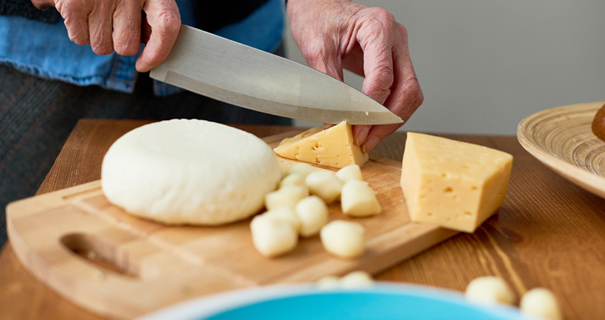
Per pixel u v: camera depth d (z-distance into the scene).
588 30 2.43
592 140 1.20
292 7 1.30
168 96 1.61
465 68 2.55
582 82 2.53
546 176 1.18
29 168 1.48
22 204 0.81
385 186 1.00
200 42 1.09
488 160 0.88
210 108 1.69
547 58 2.50
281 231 0.69
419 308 0.48
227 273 0.66
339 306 0.49
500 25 2.46
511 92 2.58
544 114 1.23
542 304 0.57
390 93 1.18
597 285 0.72
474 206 0.80
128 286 0.61
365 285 0.58
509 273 0.74
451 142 0.96
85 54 1.40
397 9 2.46
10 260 0.72
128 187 0.76
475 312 0.47
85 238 0.74
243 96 1.12
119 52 1.08
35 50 1.36
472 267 0.76
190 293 0.61
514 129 2.64
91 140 1.28
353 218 0.84
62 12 1.03
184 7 1.50
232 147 0.85
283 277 0.66
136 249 0.70
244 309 0.46
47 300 0.63
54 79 1.45
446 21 2.47
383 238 0.77
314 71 1.08
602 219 0.94
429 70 2.56
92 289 0.60
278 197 0.79
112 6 1.04
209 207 0.75
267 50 1.68
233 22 1.59
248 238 0.75
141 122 1.47
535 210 0.97
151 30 1.10
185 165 0.76
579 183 0.86
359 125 1.10
